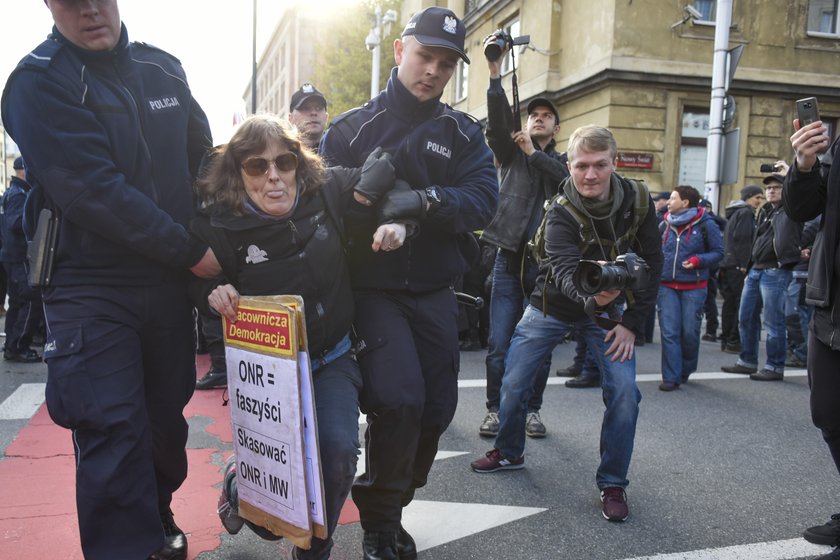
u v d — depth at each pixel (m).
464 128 2.55
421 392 2.29
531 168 4.04
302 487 1.96
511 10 17.12
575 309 3.21
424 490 3.35
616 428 3.04
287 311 1.92
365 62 24.23
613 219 3.01
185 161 2.30
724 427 4.58
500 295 4.17
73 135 1.94
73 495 3.15
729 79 9.62
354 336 2.39
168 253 2.04
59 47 2.01
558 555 2.68
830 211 2.56
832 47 14.29
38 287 2.13
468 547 2.74
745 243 7.77
